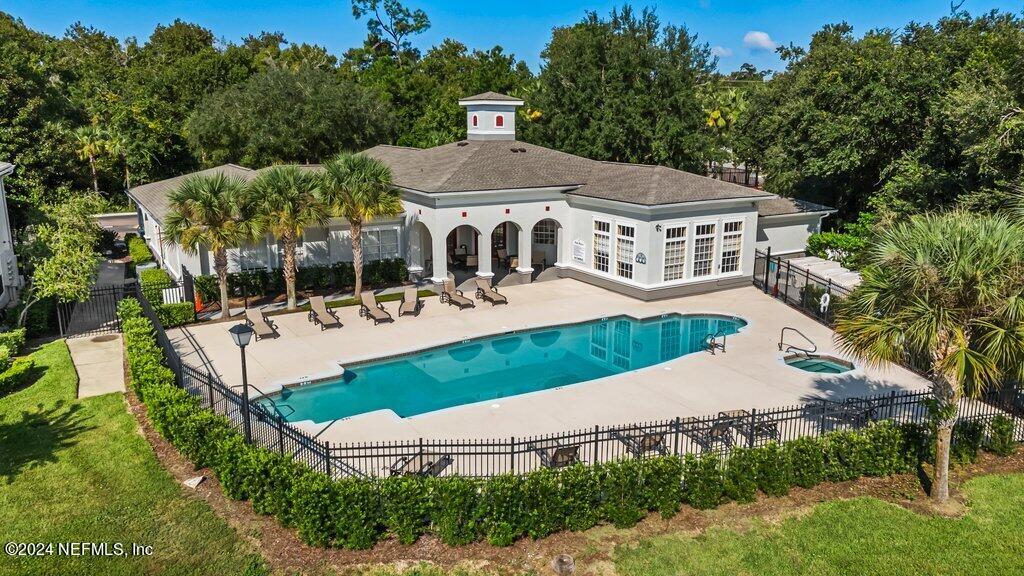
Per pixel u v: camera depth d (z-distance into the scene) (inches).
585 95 1814.7
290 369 737.0
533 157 1218.6
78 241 861.2
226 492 455.5
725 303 1034.7
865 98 1293.1
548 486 417.4
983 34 1331.2
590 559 401.4
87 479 480.4
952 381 445.1
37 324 831.7
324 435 564.1
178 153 2283.5
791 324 917.2
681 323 960.9
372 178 941.8
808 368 765.3
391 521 408.5
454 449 538.6
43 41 2206.0
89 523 426.3
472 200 1068.5
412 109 2395.4
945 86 1242.6
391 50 3415.4
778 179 1408.7
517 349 849.5
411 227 1143.0
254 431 547.5
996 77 1017.5
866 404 572.7
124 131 2160.4
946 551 408.2
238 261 1046.4
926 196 1129.4
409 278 1173.7
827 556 403.2
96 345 802.8
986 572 388.5
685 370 732.0
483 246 1096.8
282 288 1065.5
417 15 3383.4
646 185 1055.0
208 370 727.1
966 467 518.3
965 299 420.5
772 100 1577.3
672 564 396.2
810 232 1373.0
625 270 1078.4
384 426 584.1
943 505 460.1
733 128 1930.4
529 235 1142.3
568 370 772.6
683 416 609.3
